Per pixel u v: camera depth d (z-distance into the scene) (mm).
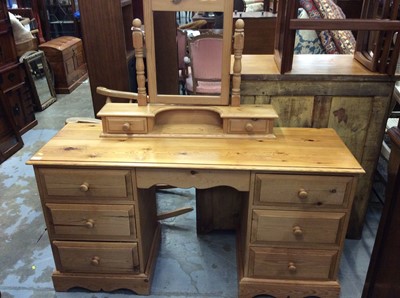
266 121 1436
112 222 1404
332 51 2258
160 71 2271
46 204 1388
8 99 2982
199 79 1580
